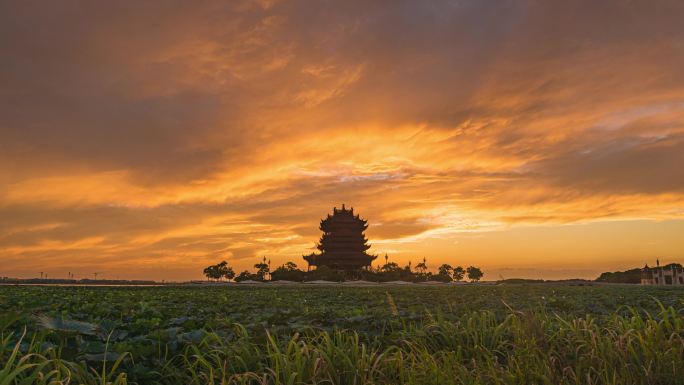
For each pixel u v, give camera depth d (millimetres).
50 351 6039
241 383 5949
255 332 8031
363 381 6285
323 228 134125
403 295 30297
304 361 6324
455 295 29266
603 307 16438
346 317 10648
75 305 16875
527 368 6719
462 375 6484
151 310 12984
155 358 6730
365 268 129000
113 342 7367
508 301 18625
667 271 110875
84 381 5551
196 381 6039
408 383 6188
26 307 16000
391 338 8062
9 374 4863
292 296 30875
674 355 7184
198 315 13438
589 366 7160
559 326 8984
